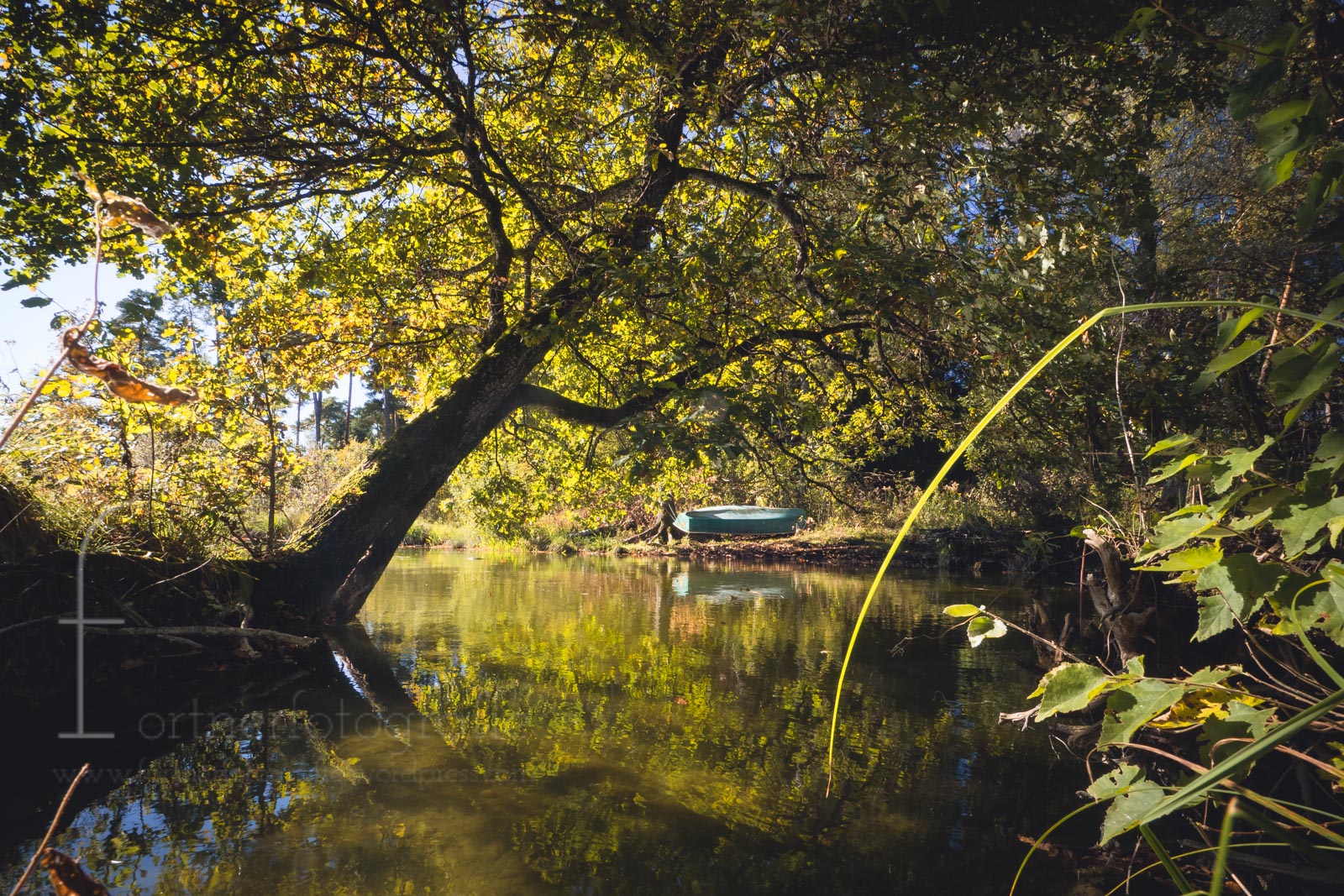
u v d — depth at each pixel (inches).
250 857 102.3
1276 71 45.0
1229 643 166.2
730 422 220.1
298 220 312.2
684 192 345.7
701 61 240.7
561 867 103.4
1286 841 23.5
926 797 132.1
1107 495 230.1
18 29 187.2
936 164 218.8
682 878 102.2
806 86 243.8
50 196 208.8
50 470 213.5
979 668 237.5
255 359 283.6
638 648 263.4
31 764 133.3
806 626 317.4
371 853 105.0
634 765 145.3
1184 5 127.8
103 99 213.9
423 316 336.8
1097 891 99.1
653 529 842.2
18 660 176.9
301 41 230.4
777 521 732.0
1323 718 62.3
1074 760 152.0
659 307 264.1
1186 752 115.3
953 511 679.7
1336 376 44.5
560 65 258.8
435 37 225.5
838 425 386.3
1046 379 228.1
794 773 143.1
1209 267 296.0
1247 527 44.9
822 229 234.5
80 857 99.6
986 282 199.3
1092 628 221.5
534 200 301.1
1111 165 214.7
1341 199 49.1
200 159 222.1
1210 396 182.9
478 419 302.0
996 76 193.9
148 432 240.1
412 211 333.4
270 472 279.1
